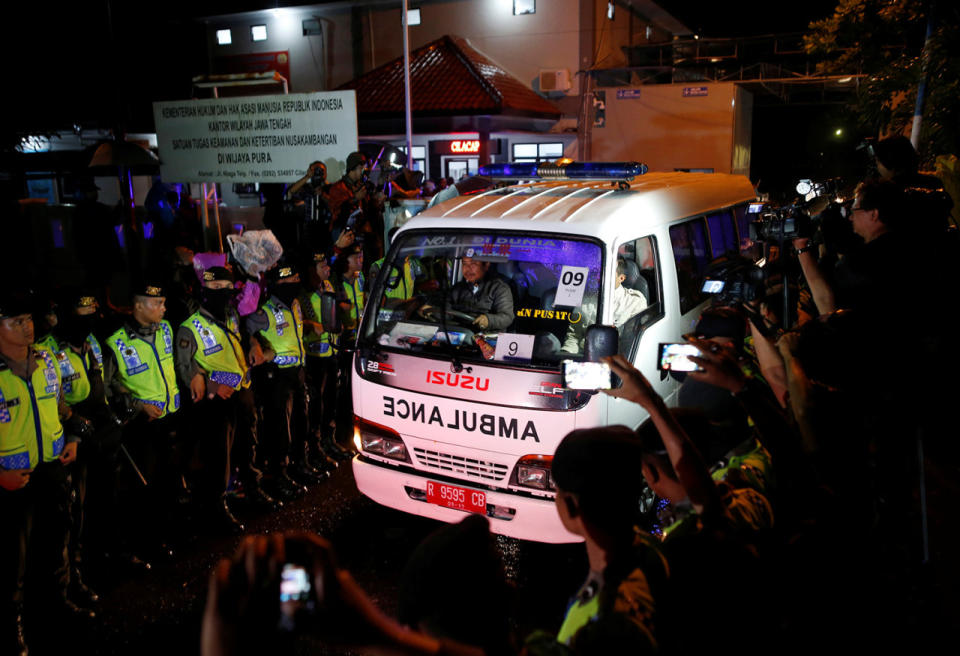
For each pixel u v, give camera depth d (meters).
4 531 3.64
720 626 1.56
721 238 6.18
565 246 4.22
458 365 4.18
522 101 16.72
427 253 4.56
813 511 1.96
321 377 5.94
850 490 2.02
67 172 14.77
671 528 1.79
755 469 2.06
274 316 5.34
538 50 17.58
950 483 4.50
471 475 4.21
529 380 3.99
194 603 4.10
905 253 3.03
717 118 14.90
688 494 1.77
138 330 4.55
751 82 15.05
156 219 12.11
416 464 4.41
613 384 3.34
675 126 15.23
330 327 5.89
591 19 17.25
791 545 1.90
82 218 11.66
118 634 3.81
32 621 3.89
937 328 3.12
